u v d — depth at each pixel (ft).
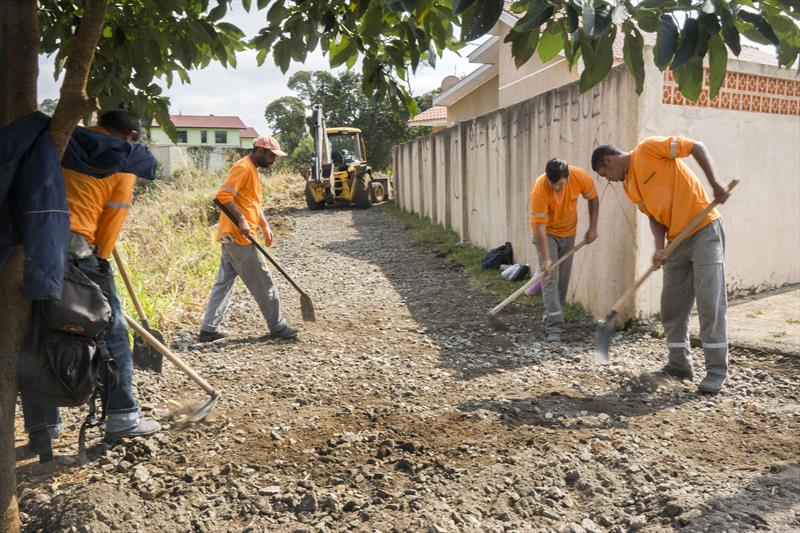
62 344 10.01
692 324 20.53
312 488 10.79
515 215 30.89
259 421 13.80
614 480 10.71
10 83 8.30
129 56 10.78
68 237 8.56
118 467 11.69
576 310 23.66
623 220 20.75
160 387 16.34
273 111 167.63
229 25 11.34
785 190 25.72
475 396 15.31
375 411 14.28
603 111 21.70
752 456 11.63
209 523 9.86
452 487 10.68
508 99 47.57
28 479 11.34
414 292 29.14
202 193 61.52
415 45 10.93
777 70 23.99
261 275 20.66
